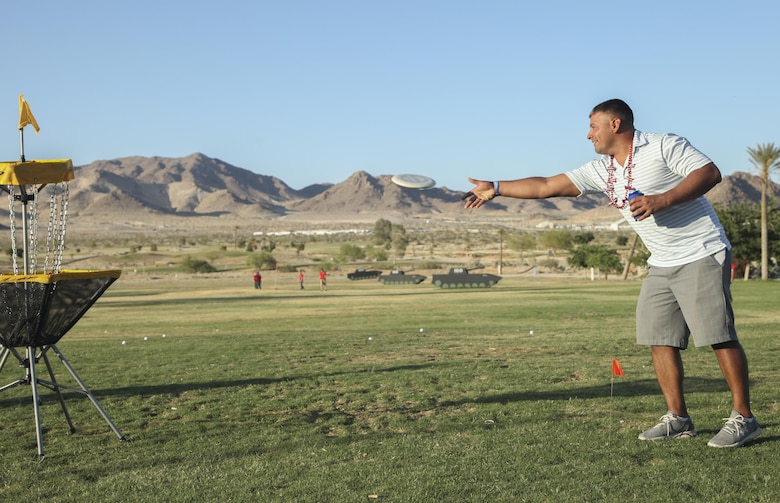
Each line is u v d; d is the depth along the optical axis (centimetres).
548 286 5628
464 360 1270
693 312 572
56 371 1223
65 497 511
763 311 2661
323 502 481
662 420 623
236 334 2084
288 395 934
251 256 9831
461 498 481
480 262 10300
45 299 634
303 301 4094
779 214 5950
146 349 1583
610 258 7319
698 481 500
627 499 470
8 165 630
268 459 599
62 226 663
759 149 5431
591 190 611
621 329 2020
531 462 559
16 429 754
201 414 817
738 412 587
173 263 10581
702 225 571
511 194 622
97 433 734
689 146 555
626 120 569
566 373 1062
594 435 639
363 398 895
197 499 496
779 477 503
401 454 598
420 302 3762
